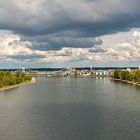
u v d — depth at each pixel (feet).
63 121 607.78
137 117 633.61
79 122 596.70
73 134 510.58
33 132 525.75
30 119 631.97
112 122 590.96
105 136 495.41
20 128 553.23
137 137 487.61
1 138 492.13
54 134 509.76
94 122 593.42
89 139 480.23
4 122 604.08
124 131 522.88
